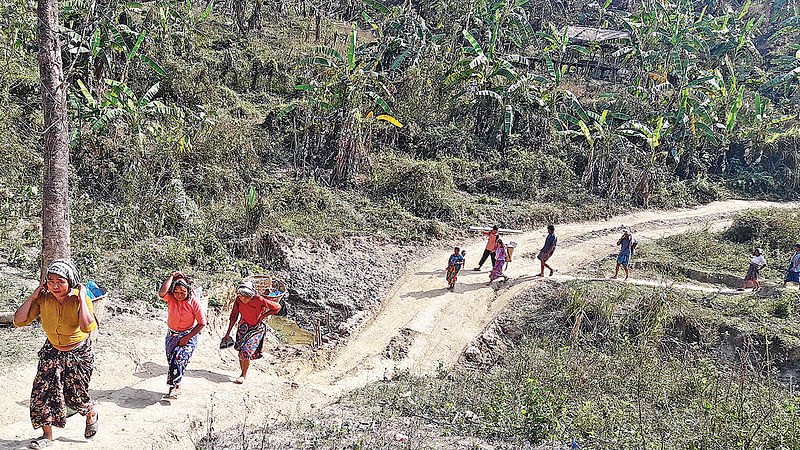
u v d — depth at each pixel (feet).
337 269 50.55
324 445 21.56
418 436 23.20
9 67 59.41
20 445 18.40
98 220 43.19
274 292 28.91
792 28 134.00
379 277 51.19
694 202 83.87
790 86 116.98
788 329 40.86
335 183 69.51
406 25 102.37
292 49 107.65
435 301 47.21
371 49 106.63
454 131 85.97
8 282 32.04
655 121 92.43
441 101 90.79
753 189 89.20
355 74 72.54
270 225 53.57
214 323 36.04
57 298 17.60
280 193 62.44
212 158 62.49
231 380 28.81
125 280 36.42
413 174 68.95
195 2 116.16
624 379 34.06
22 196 43.88
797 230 60.70
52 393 18.21
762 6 154.51
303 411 27.14
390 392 29.76
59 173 29.66
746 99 104.63
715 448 23.68
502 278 51.90
